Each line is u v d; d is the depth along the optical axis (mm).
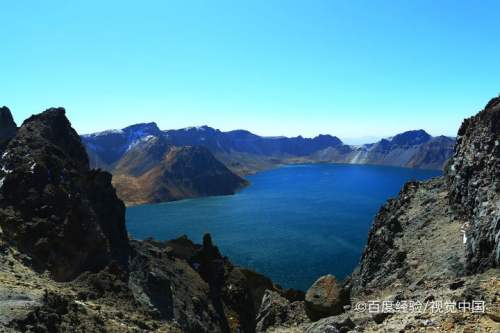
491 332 14164
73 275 46906
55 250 45844
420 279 38781
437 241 48844
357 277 63875
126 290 47500
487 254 32875
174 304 54531
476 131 60688
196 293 68062
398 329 16891
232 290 77438
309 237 157500
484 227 34781
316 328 20906
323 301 30812
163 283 57312
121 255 58875
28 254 43000
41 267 42875
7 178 50156
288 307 39031
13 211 46781
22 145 57031
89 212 55719
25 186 50281
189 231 184625
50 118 68188
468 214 51406
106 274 48531
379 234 62688
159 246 86625
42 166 53969
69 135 69562
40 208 48750
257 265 123625
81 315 29781
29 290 28250
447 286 23609
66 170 58719
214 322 63281
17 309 23531
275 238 158250
